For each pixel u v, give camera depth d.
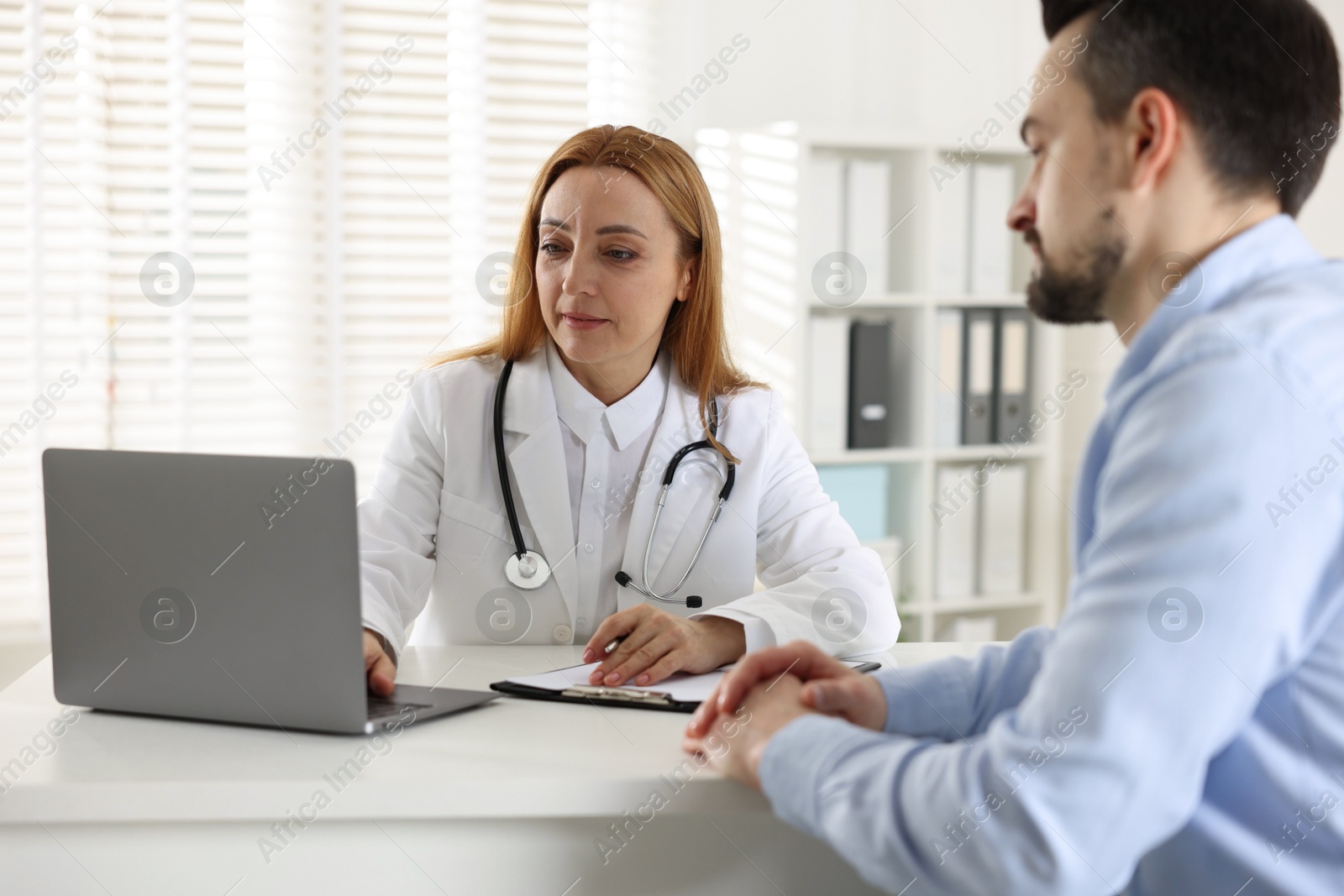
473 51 2.47
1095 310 0.74
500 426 1.37
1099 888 0.62
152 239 2.28
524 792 0.77
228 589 0.87
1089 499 0.71
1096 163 0.70
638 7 2.57
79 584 0.91
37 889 0.79
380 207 2.45
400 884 0.82
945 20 2.72
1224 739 0.62
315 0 2.39
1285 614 0.61
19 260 2.17
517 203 2.51
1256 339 0.63
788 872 0.89
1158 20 0.67
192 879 0.80
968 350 2.41
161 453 0.88
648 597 1.36
